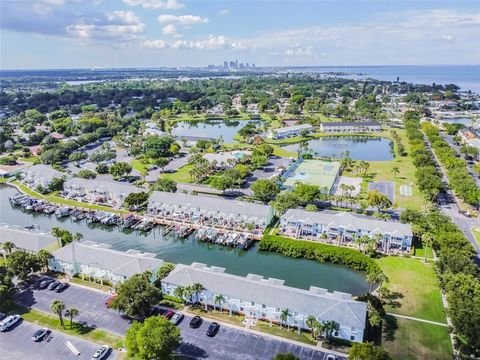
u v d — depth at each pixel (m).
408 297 104.38
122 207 175.25
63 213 169.00
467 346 80.69
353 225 136.88
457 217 156.25
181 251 136.88
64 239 128.25
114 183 186.88
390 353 83.12
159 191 173.38
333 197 170.88
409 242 128.75
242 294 96.38
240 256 132.62
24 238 127.75
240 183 196.00
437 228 130.50
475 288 91.62
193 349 84.69
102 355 82.12
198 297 101.44
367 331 90.25
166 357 79.06
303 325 91.31
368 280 107.50
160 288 108.69
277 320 93.81
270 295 95.06
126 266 109.56
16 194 196.12
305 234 144.50
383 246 132.50
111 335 89.56
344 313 88.06
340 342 86.75
